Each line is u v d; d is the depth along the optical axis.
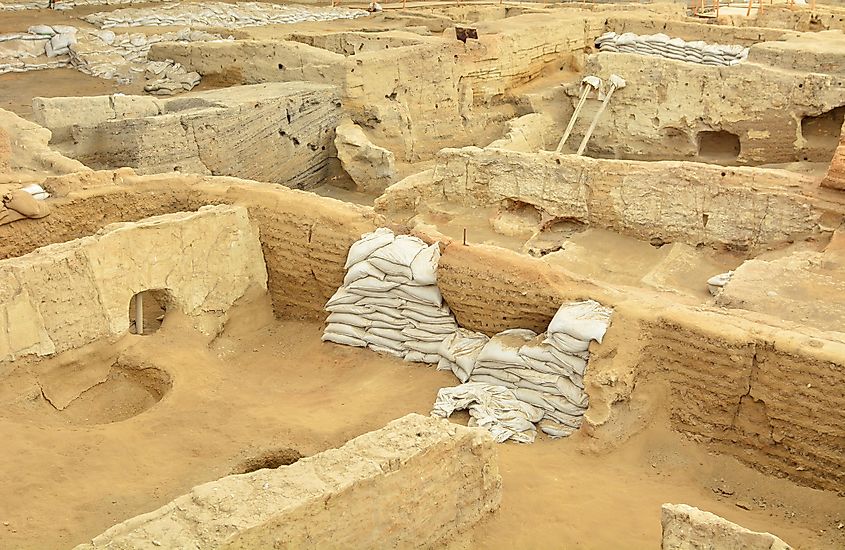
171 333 12.15
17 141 15.51
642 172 14.22
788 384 8.91
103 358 11.45
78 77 24.39
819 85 19.38
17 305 10.47
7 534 7.91
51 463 9.12
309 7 33.69
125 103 18.84
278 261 13.28
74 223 13.19
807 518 8.66
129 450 9.55
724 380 9.35
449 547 7.84
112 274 11.50
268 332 13.25
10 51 25.08
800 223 13.08
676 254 13.82
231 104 18.69
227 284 12.86
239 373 11.91
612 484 9.05
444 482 7.63
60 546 7.80
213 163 18.41
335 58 21.55
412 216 16.12
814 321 10.04
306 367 12.09
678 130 21.98
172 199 13.72
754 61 20.66
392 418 10.20
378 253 11.88
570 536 8.15
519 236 15.21
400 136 21.75
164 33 27.08
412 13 30.89
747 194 13.45
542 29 26.05
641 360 9.84
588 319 9.98
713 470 9.42
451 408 10.17
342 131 20.59
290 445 9.72
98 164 17.73
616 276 13.32
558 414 10.14
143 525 6.38
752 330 9.22
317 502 6.64
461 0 36.50
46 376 10.81
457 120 23.81
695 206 13.91
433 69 22.89
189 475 9.10
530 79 26.39
